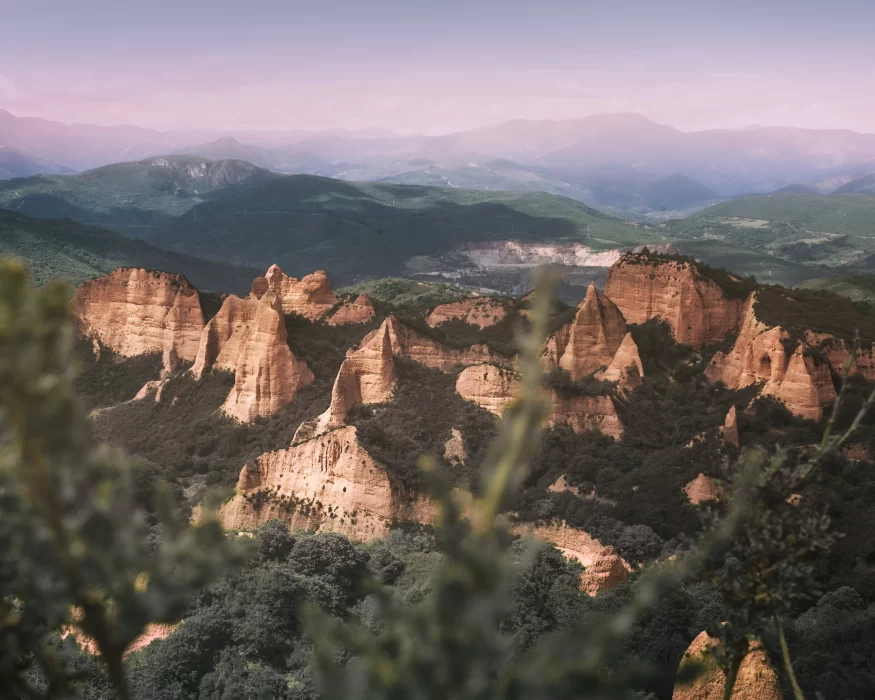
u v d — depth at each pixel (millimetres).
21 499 6508
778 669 33188
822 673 33531
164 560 6836
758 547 11680
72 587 6562
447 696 5781
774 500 11930
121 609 6629
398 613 6316
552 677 5973
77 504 6512
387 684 6000
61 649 31953
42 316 6195
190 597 43500
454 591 5945
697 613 37312
